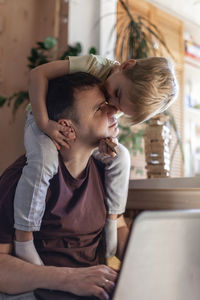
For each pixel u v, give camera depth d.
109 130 0.83
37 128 0.87
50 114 0.85
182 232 0.42
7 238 0.75
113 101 0.97
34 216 0.75
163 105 0.98
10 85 3.01
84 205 0.83
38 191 0.76
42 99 0.90
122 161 0.93
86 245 0.85
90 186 0.86
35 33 3.15
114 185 0.93
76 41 2.58
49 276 0.66
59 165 0.82
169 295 0.41
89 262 0.85
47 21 3.03
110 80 0.98
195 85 3.96
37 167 0.77
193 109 3.72
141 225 0.40
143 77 0.92
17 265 0.70
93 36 2.61
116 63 1.20
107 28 2.63
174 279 0.42
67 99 0.81
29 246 0.76
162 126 1.47
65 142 0.81
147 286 0.41
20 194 0.76
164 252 0.41
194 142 3.67
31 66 2.56
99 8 2.65
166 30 3.40
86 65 1.09
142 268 0.40
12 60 3.03
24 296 0.68
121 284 0.40
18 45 3.07
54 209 0.79
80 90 0.80
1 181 0.83
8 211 0.76
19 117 3.02
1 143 2.92
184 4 3.39
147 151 1.51
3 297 0.68
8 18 3.04
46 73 1.00
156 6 3.28
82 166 0.84
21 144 3.00
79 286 0.62
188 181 1.17
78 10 2.62
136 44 2.30
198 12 3.52
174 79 0.98
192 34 3.86
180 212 0.42
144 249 0.40
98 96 0.82
